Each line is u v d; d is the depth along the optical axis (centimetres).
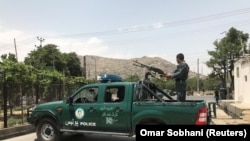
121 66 19475
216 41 6166
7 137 1384
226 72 6034
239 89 2750
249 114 1850
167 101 1122
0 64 2120
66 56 7281
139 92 1060
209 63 6097
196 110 980
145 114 1024
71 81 3297
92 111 1105
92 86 1130
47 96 2273
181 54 1133
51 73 2722
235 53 5856
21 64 2191
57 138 1170
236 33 6047
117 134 1066
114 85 1091
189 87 9600
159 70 1137
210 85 10300
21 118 1741
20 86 1841
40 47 7056
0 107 1861
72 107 1142
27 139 1334
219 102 3275
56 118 1166
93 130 1106
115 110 1070
